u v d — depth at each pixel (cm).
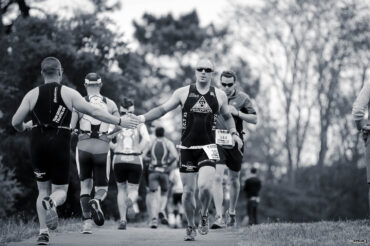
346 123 8300
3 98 4266
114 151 2305
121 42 4897
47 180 1478
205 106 1556
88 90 1844
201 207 1600
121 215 2277
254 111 2133
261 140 9512
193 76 10438
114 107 1848
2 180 3522
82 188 1836
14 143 4247
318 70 7600
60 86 1467
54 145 1442
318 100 7912
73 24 4875
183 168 1563
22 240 1619
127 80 4825
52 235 1780
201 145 1550
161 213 3028
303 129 8256
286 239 1553
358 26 7181
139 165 2289
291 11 7412
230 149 2136
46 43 4531
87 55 4600
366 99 1683
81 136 1816
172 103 1567
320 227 1844
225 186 2750
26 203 4241
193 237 1617
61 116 1454
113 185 4272
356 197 8812
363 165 8800
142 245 1493
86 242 1564
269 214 8619
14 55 4484
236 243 1545
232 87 2139
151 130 4400
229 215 2231
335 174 8875
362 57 7375
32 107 1456
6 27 4819
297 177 8925
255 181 3600
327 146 8406
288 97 7894
